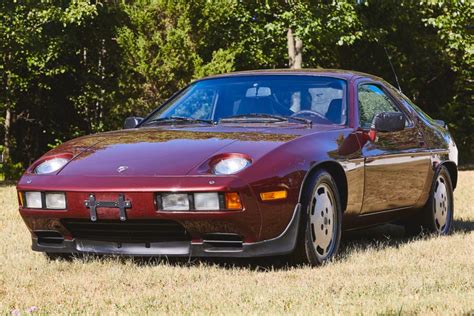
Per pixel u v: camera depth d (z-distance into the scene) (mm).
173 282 5457
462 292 5020
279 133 6379
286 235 5969
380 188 7176
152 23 24375
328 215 6395
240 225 5746
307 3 24438
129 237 6062
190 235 5895
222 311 4434
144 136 6672
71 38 25828
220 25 26438
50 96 29234
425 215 8305
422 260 6379
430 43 30250
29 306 4770
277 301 4691
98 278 5648
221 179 5711
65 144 6863
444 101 33094
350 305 4562
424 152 8039
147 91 24781
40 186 6168
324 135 6500
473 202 12758
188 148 6168
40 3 24125
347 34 25344
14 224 9758
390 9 28328
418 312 4355
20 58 26000
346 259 6551
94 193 5926
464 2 25797
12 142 29375
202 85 7605
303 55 29609
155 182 5801
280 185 5883
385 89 7949
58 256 6742
